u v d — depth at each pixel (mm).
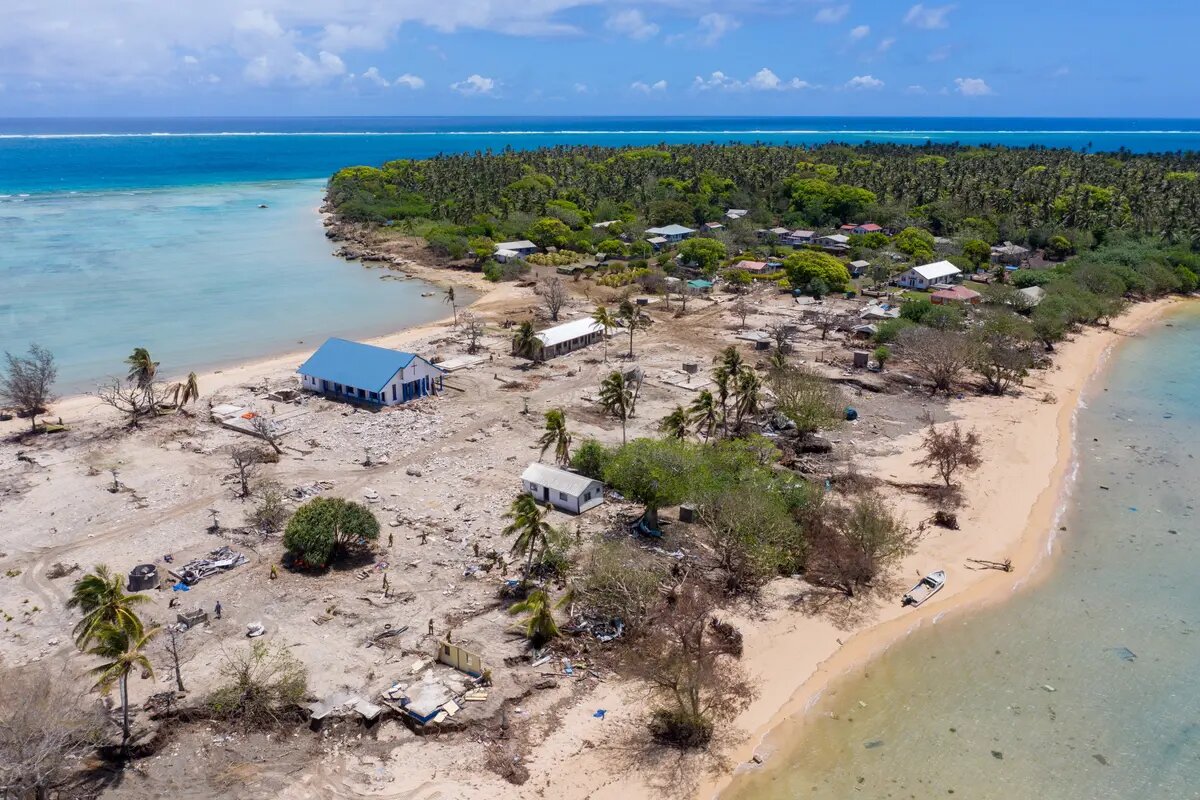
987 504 72375
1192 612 57969
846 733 45906
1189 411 98125
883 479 75938
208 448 80625
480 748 42969
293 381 100938
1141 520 71000
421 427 86562
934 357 100500
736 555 59062
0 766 36000
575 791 40844
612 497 70875
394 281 165625
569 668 49031
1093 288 145000
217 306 140875
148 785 39781
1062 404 98500
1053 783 42688
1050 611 57719
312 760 41812
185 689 45438
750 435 80125
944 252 179875
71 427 85688
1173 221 185875
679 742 44438
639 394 98438
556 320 133000
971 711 47906
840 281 151625
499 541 62719
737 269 164000
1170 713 48094
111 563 58781
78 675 46531
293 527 58375
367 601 54812
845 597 58344
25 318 129000
